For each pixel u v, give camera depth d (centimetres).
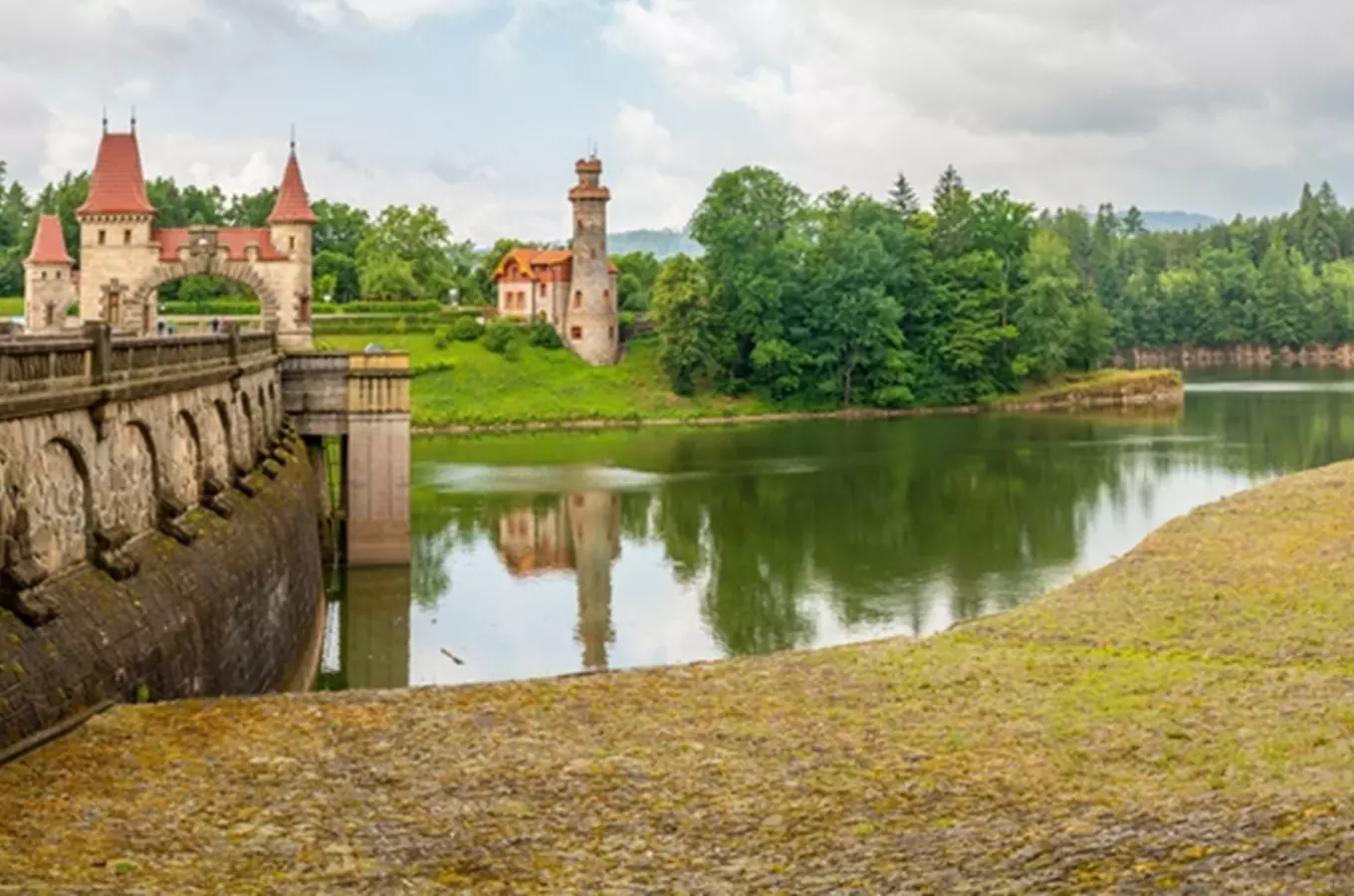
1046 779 2494
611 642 5350
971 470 9950
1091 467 9925
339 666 5106
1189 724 2828
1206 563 4422
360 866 2120
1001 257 16712
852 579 6344
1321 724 2778
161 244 7706
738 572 6544
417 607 5953
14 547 2694
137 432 3597
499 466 10506
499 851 2200
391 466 6562
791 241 15812
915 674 3344
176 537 3638
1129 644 3706
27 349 2775
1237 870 1848
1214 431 12300
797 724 2911
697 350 14875
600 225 15662
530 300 15900
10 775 2361
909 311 16038
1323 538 4544
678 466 10469
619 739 2781
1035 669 3394
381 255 17375
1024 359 15875
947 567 6575
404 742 2702
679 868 2130
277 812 2314
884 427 13525
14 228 19138
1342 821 1986
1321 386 17900
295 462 5962
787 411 15088
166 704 2806
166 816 2261
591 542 7362
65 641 2728
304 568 5156
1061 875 1945
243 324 9781
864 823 2292
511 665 5072
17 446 2736
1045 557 6806
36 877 1973
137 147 7688
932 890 1959
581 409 14338
